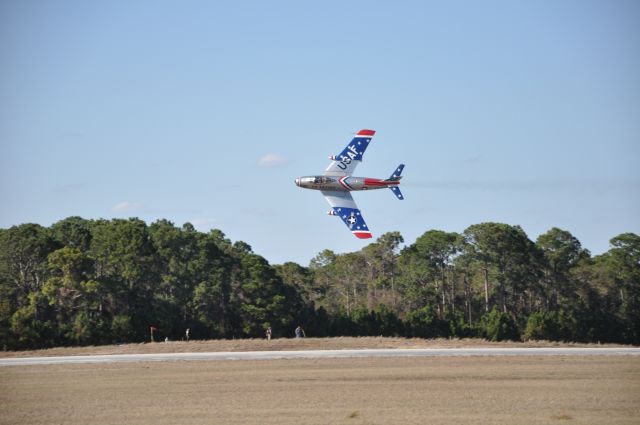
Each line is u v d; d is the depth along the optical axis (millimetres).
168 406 68375
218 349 108688
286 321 167000
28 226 162500
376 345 112062
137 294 162375
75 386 79125
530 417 63844
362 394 72812
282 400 70250
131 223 172000
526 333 169750
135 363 95500
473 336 171250
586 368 89312
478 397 71500
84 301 153500
